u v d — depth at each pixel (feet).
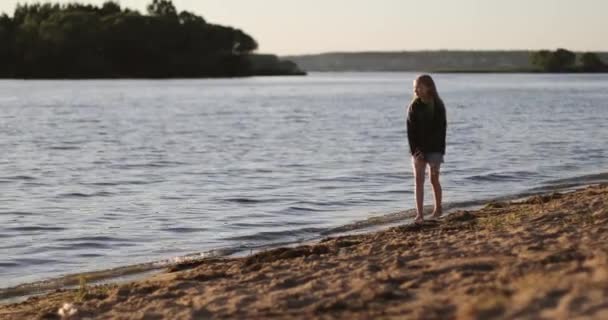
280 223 53.11
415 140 42.55
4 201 65.82
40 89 373.40
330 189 69.36
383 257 32.83
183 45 545.03
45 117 190.70
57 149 113.70
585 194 52.39
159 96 308.81
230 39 563.48
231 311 26.35
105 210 60.39
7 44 500.74
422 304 23.27
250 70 611.88
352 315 23.45
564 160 88.94
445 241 35.06
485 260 29.27
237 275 33.09
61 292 35.68
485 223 40.96
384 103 257.96
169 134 140.77
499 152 98.63
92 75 509.35
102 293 32.55
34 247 47.03
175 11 593.42
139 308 28.89
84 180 79.30
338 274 30.17
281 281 29.86
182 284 31.96
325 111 213.25
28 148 115.24
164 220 55.36
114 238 49.37
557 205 45.37
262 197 65.21
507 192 65.16
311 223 52.85
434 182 43.70
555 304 20.17
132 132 146.30
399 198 63.05
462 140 116.37
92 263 42.65
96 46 510.58
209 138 131.44
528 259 28.27
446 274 27.58
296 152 105.40
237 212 58.18
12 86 412.16
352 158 96.32
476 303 21.42
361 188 69.41
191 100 279.08
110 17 528.63
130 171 86.89
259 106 241.14
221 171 85.30
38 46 494.59
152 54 526.57
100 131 148.66
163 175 82.74
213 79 602.85
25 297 35.81
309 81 624.59
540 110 202.69
